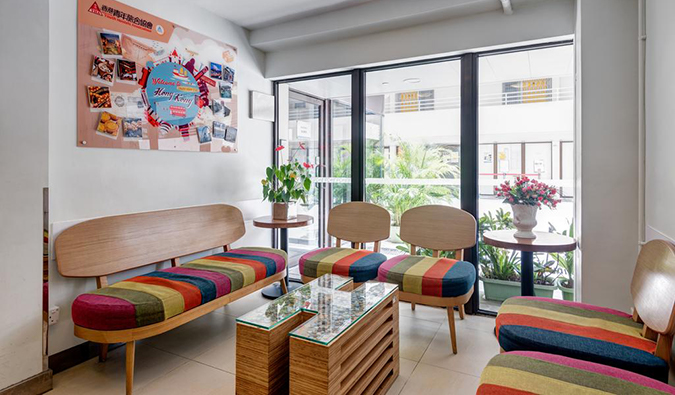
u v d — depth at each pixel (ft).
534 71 9.58
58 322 7.16
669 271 4.50
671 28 5.27
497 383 4.02
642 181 6.84
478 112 10.13
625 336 4.94
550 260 9.73
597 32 7.38
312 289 6.98
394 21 10.08
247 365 5.36
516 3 8.97
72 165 7.40
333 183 12.39
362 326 5.75
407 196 11.18
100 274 7.45
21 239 6.26
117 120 8.18
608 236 7.34
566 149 9.29
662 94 5.71
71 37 7.36
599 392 3.74
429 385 6.65
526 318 5.53
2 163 6.01
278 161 13.12
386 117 11.42
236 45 11.50
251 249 10.25
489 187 10.10
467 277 7.66
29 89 6.33
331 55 11.62
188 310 6.98
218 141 10.83
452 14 9.64
